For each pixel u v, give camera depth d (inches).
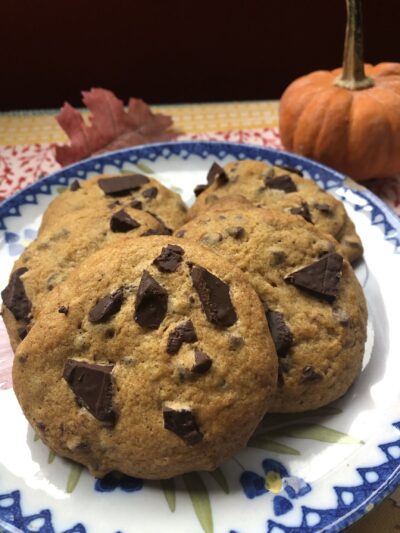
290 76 16.3
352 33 9.5
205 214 6.9
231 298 5.6
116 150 10.2
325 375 5.9
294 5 15.0
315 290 6.1
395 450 5.5
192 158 9.5
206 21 15.1
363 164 9.7
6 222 8.4
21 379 5.7
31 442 5.9
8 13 13.9
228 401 5.3
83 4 14.1
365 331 6.4
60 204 8.2
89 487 5.5
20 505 5.3
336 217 7.7
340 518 5.1
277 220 6.6
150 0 14.4
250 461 5.7
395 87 9.8
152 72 15.8
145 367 5.4
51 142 11.2
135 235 6.9
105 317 5.5
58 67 15.2
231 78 16.3
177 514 5.3
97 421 5.3
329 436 5.8
